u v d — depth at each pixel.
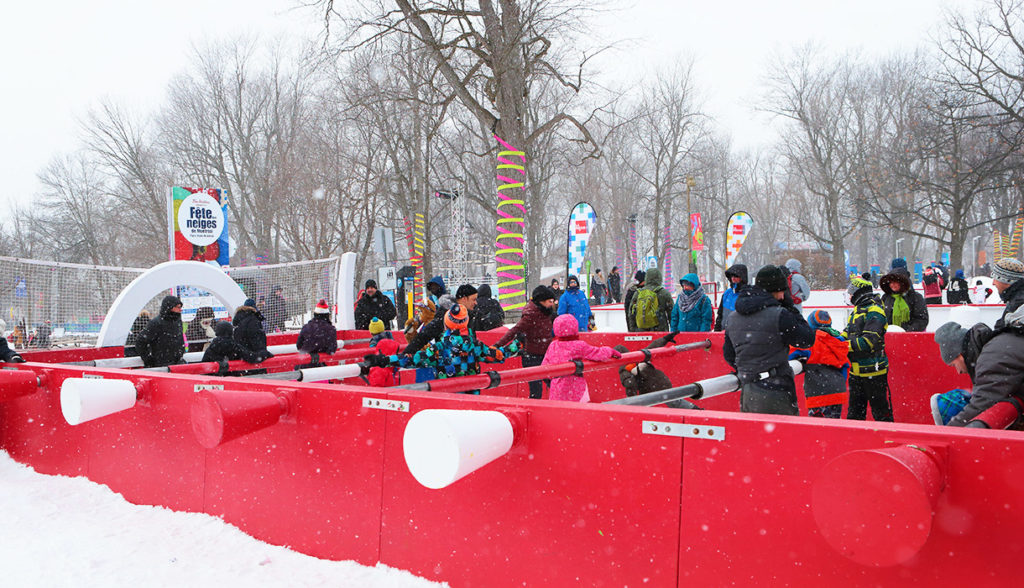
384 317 11.80
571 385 5.25
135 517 3.78
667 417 2.29
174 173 43.25
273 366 6.55
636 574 2.35
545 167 32.38
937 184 33.06
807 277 41.41
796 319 4.16
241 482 3.53
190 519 3.68
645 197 47.28
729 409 7.59
